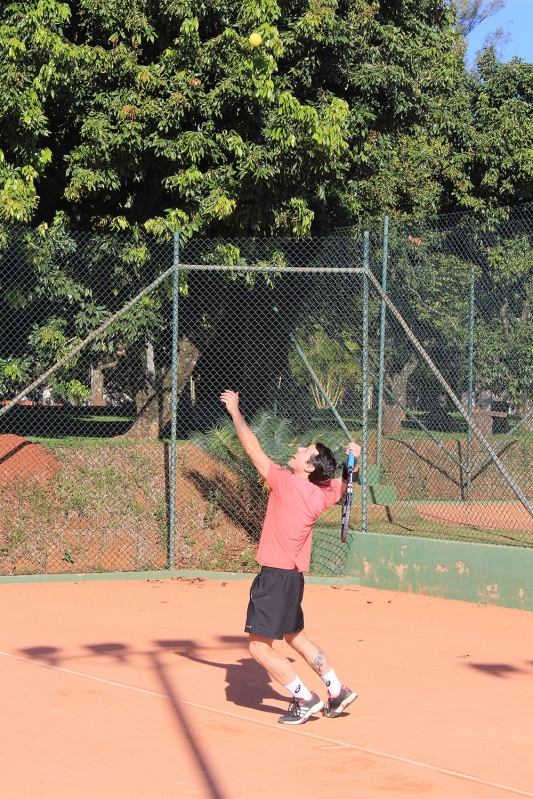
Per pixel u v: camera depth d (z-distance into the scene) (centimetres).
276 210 1465
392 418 1652
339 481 673
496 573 1070
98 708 645
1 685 696
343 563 1202
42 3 1309
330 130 1395
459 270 1560
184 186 1388
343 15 1644
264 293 1518
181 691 694
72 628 905
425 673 777
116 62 1387
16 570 1176
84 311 1428
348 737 600
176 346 1225
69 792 493
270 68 1358
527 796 507
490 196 2256
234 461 1317
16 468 1250
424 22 1825
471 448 1677
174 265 1222
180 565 1241
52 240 1348
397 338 1574
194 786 506
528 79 2291
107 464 1292
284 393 1525
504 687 740
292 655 827
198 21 1411
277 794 498
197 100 1397
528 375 1544
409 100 1720
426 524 1404
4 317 1431
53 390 1452
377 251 1502
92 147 1384
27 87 1352
